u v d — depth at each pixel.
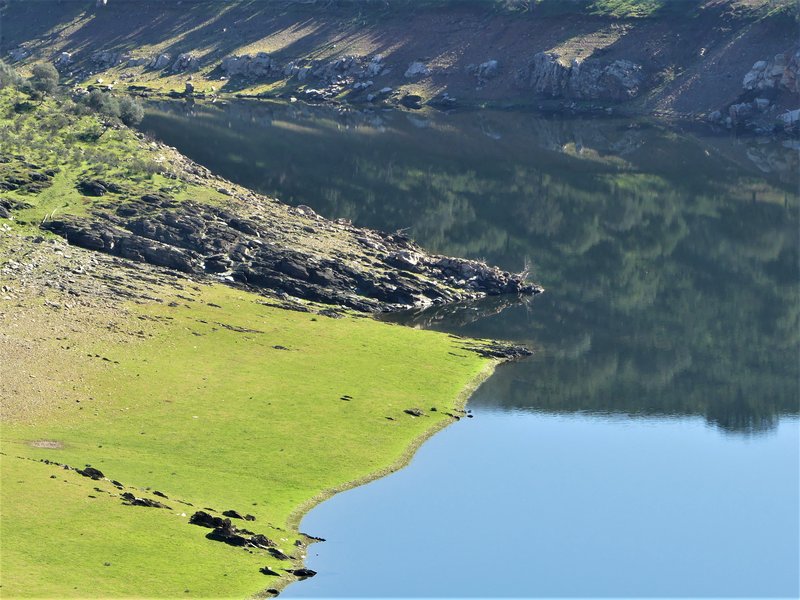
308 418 164.50
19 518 120.38
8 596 105.19
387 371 186.12
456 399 179.00
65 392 161.38
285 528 132.38
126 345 180.88
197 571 115.88
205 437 154.62
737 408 179.38
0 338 174.38
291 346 192.12
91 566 113.38
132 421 156.50
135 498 129.38
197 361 180.12
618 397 183.25
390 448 158.00
